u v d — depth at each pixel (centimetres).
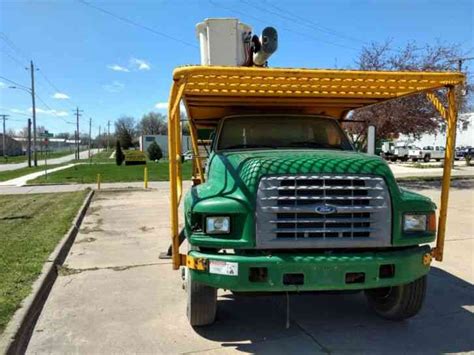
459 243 854
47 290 592
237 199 384
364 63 2256
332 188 384
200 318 445
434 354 399
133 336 445
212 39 614
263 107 590
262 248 379
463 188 2025
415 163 4672
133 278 651
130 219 1228
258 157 419
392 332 448
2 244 819
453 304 526
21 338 426
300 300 548
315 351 408
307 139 548
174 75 393
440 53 2252
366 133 634
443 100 1332
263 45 578
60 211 1310
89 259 765
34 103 4950
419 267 399
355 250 389
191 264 395
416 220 399
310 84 454
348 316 493
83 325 475
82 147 17825
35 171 4047
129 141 11038
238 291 386
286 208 378
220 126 556
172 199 418
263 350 412
